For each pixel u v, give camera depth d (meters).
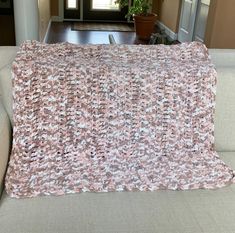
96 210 1.05
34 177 1.16
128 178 1.19
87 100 1.24
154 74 1.29
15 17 2.73
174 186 1.17
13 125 1.25
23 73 1.21
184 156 1.28
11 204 1.06
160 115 1.29
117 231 0.97
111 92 1.26
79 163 1.22
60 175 1.17
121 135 1.26
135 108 1.27
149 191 1.16
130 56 1.40
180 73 1.30
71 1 6.29
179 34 5.34
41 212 1.03
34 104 1.21
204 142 1.32
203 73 1.31
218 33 3.79
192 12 4.70
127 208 1.07
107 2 6.36
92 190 1.14
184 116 1.30
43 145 1.21
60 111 1.22
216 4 3.73
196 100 1.31
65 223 0.99
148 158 1.26
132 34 5.68
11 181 1.14
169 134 1.29
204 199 1.13
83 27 5.97
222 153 1.43
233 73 1.37
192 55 1.42
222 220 1.04
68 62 1.27
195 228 1.00
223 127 1.41
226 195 1.16
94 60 1.34
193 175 1.22
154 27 5.74
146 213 1.05
